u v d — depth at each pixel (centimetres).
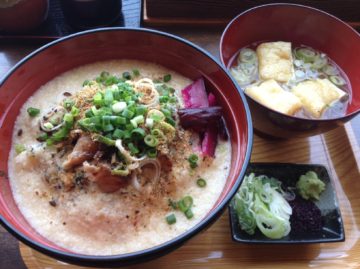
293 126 21
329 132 24
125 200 17
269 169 22
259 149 23
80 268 18
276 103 22
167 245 14
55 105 20
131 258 14
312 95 23
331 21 24
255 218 20
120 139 17
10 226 15
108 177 17
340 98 24
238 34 25
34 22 27
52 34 28
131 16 29
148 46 21
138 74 22
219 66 20
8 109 19
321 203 21
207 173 19
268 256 19
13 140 19
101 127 17
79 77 22
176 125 19
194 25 28
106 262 14
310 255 20
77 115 18
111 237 17
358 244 20
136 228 17
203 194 18
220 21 28
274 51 25
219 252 19
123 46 21
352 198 22
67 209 17
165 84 22
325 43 26
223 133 20
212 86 21
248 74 25
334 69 25
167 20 28
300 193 21
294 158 23
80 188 18
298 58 26
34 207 18
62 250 15
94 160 17
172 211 18
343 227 20
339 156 23
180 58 21
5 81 18
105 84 21
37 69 20
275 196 21
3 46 27
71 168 18
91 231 17
